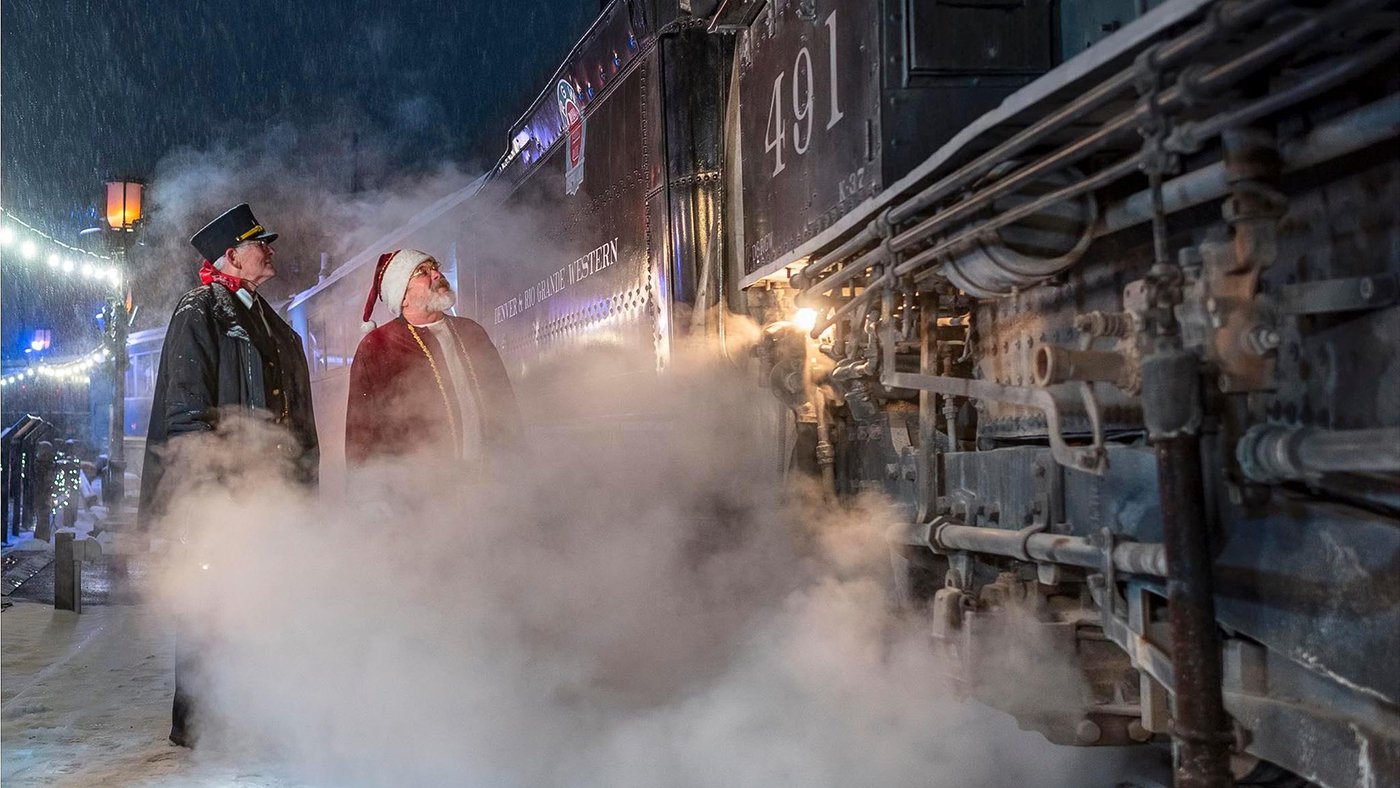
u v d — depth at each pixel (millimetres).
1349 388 1909
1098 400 2416
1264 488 2090
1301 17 1658
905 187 2576
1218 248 2023
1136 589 2381
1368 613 1821
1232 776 1975
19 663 5617
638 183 5012
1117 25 2459
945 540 3172
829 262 3346
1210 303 2004
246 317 4164
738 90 4348
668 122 4688
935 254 2582
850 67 2910
